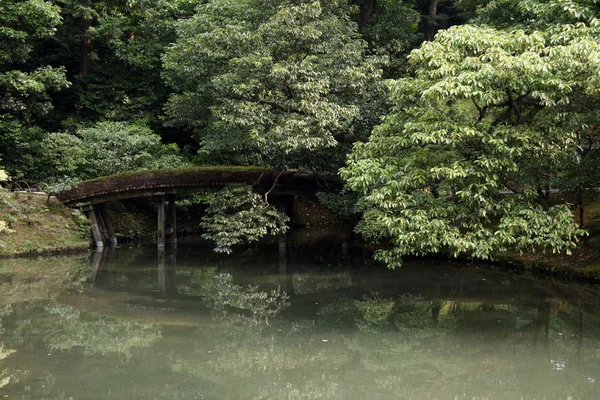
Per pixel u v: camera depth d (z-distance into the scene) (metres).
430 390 6.82
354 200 17.25
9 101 19.11
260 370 7.60
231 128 16.38
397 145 10.38
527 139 9.01
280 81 14.95
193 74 16.30
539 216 9.34
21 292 12.57
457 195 9.83
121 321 10.16
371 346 8.68
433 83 9.62
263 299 12.09
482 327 9.65
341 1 17.30
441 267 15.88
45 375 7.30
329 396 6.64
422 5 28.97
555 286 12.73
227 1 17.91
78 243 18.91
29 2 18.34
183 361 7.95
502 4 15.49
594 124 10.55
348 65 15.70
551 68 8.51
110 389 6.81
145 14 25.33
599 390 6.73
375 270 15.68
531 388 6.82
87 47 26.62
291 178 19.19
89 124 25.09
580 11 11.04
